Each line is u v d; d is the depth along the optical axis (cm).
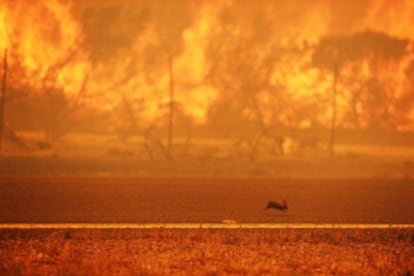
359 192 9444
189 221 6569
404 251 5109
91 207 7469
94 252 4825
